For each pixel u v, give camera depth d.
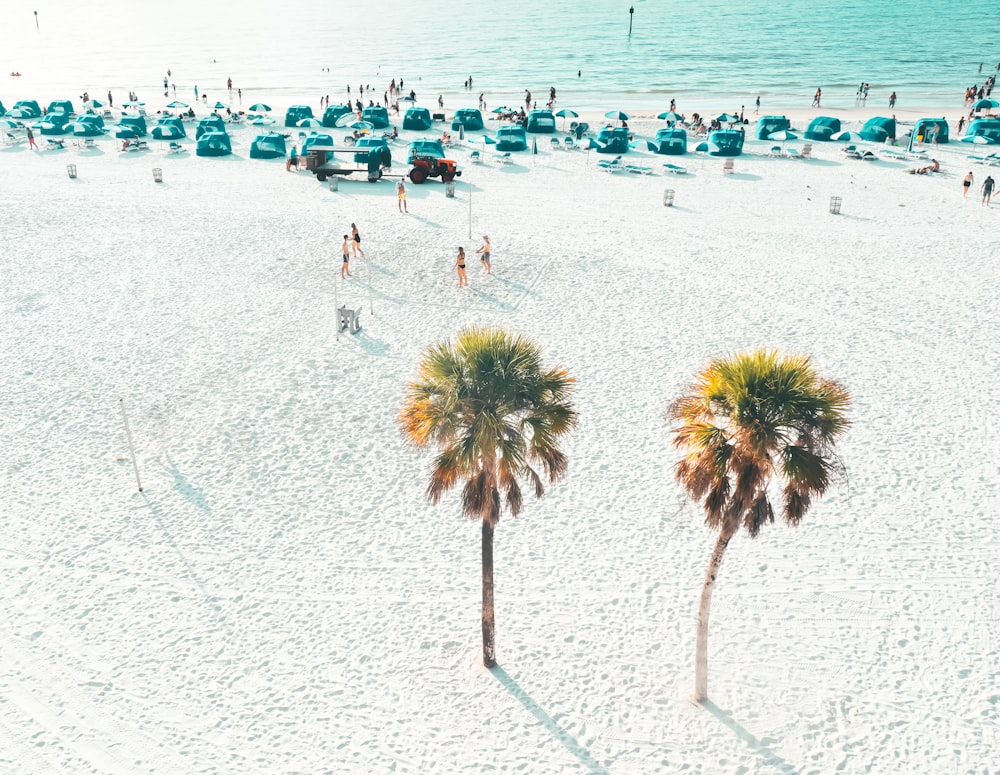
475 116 57.88
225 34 157.38
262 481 17.83
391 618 14.16
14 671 12.97
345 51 123.19
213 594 14.67
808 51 110.44
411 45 128.88
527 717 12.24
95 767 11.39
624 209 37.38
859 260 30.56
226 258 30.91
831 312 25.92
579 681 12.89
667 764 11.45
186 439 19.30
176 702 12.46
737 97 75.75
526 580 15.04
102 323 25.33
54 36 161.75
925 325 24.91
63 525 16.39
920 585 14.68
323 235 33.50
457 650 13.50
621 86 84.00
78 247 32.06
